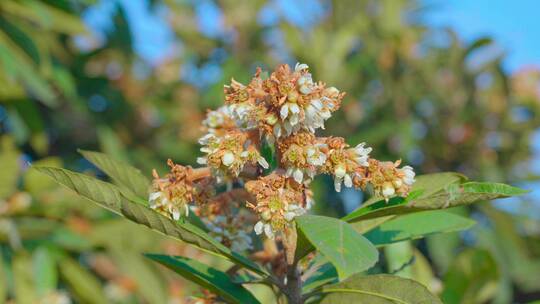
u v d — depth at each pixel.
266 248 1.86
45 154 5.82
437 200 1.56
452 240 4.70
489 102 5.94
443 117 5.92
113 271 5.00
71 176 1.51
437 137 5.88
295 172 1.55
